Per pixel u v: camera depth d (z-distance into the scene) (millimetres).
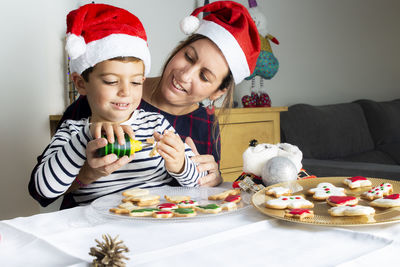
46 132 2062
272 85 3049
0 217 1944
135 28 925
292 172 918
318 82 3463
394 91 4270
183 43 1238
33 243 593
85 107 1209
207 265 501
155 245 572
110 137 727
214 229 645
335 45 3633
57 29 2068
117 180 1031
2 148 1940
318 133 2828
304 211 672
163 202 819
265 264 501
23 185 2010
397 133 3363
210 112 1365
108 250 477
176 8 2469
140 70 918
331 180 921
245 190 902
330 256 523
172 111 1286
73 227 670
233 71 1142
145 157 1045
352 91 3814
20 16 1955
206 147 1312
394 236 589
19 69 1967
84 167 916
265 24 2510
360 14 3887
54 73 2072
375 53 4055
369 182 871
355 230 621
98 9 914
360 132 3164
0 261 531
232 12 1154
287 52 3168
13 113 1963
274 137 2473
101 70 877
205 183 1029
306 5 3330
